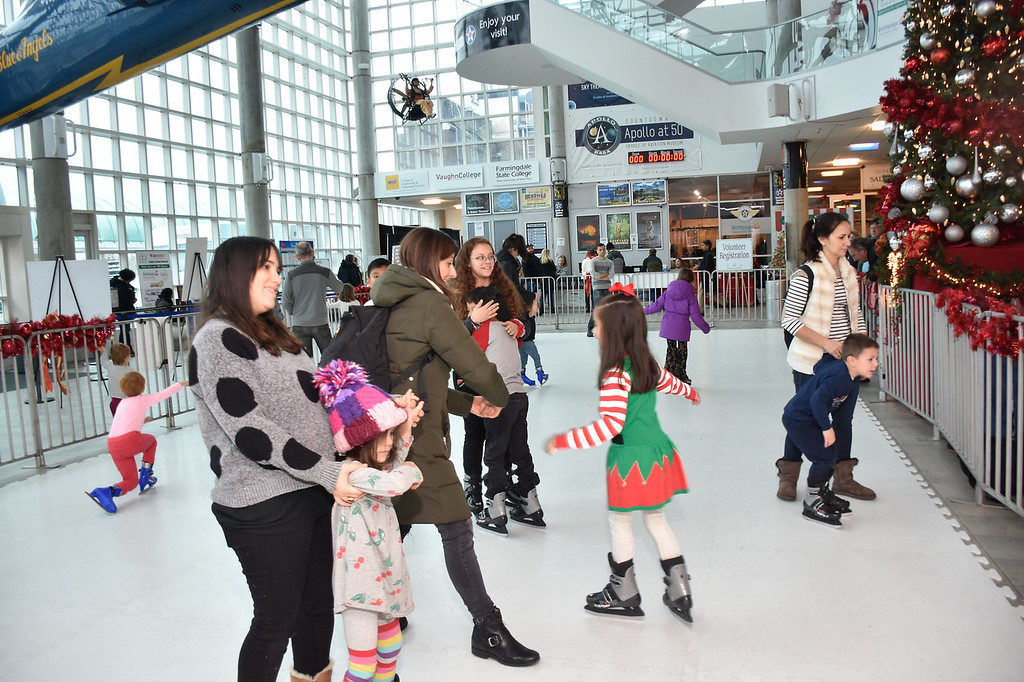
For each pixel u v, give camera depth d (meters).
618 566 3.05
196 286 10.49
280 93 24.42
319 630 2.29
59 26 4.48
